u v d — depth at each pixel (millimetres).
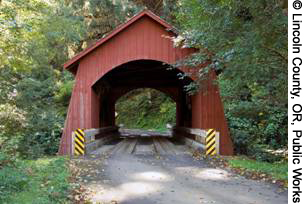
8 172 4859
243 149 10375
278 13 5086
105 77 12023
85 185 5031
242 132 11172
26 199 3916
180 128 13508
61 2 15961
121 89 16688
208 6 6742
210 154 8547
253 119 11914
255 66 5719
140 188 4879
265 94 8062
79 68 9688
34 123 10633
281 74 6008
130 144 11602
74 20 16844
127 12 19828
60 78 19719
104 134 12883
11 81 10656
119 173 6051
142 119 27656
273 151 10438
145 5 20406
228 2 6012
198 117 9758
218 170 6402
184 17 12172
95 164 7031
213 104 9469
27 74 12258
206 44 7211
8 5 8164
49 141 10039
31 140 9586
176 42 8797
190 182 5301
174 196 4422
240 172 6164
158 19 9602
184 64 8641
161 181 5371
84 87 9656
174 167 6723
